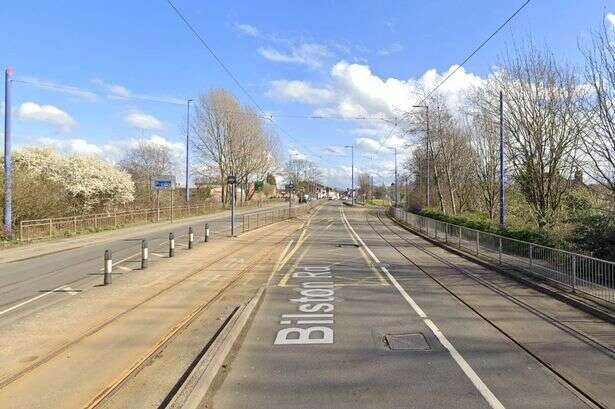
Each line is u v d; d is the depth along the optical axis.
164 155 81.44
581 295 11.54
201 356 7.38
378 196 160.62
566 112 22.78
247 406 5.61
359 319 9.89
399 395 5.88
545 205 23.81
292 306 11.20
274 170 90.38
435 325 9.31
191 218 52.62
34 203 31.73
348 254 22.42
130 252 22.98
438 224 29.55
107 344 8.27
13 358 7.55
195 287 13.82
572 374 6.58
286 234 34.56
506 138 26.80
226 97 74.44
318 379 6.46
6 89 26.95
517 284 14.06
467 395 5.86
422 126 47.88
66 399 5.94
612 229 14.77
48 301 12.05
